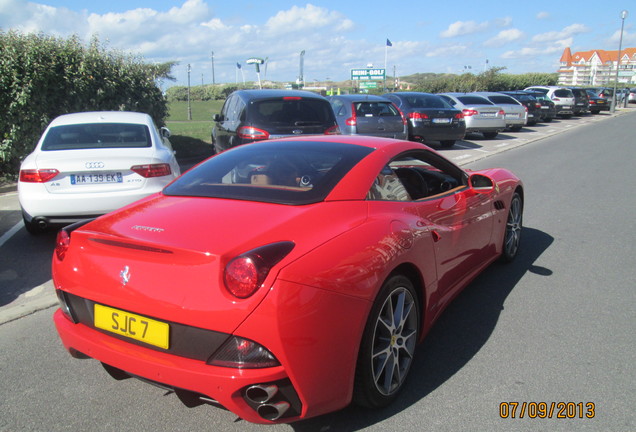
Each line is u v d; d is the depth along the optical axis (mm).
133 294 2199
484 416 2527
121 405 2678
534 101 22719
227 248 2109
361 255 2336
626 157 12953
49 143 5684
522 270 4625
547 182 9414
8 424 2510
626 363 3012
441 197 3393
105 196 5168
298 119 8180
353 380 2305
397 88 46594
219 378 2021
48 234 5996
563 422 2477
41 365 3086
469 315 3695
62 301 2521
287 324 2012
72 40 9898
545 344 3254
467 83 42312
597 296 4020
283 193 2643
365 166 2891
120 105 10586
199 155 12312
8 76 8766
